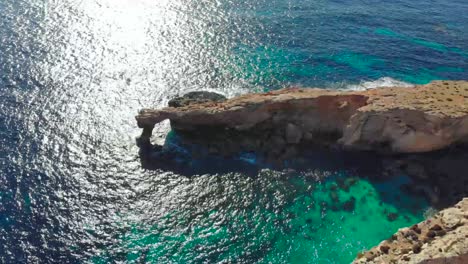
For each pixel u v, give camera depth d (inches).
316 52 3592.5
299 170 2485.2
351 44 3720.5
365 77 3314.5
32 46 3371.1
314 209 2281.0
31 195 2261.3
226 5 4237.2
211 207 2279.8
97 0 4077.3
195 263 2010.3
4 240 2041.1
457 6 4480.8
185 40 3629.4
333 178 2444.6
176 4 4151.1
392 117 2427.4
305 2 4419.3
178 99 2874.0
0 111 2748.5
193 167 2491.4
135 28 3715.6
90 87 3014.3
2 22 3649.1
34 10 3853.3
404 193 2356.1
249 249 2082.9
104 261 1995.6
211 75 3260.3
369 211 2266.2
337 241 2119.8
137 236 2116.1
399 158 2532.0
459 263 1482.5
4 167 2391.7
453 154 2514.8
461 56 3609.7
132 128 2723.9
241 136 2635.3
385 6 4411.9
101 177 2394.2
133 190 2340.1
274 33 3821.4
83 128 2687.0
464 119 2379.4
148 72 3223.4
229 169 2484.0
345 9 4298.7
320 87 3171.8
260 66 3388.3
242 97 2741.1
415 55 3607.3
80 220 2165.4
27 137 2586.1
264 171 2476.6
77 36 3531.0
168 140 2652.6
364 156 2568.9
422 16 4234.7
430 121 2367.1
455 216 1702.8
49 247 2033.7
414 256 1547.7
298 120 2632.9
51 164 2438.5
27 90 2935.5
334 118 2628.0
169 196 2321.6
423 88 2701.8
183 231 2154.3
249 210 2274.9
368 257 1662.2
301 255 2058.3
